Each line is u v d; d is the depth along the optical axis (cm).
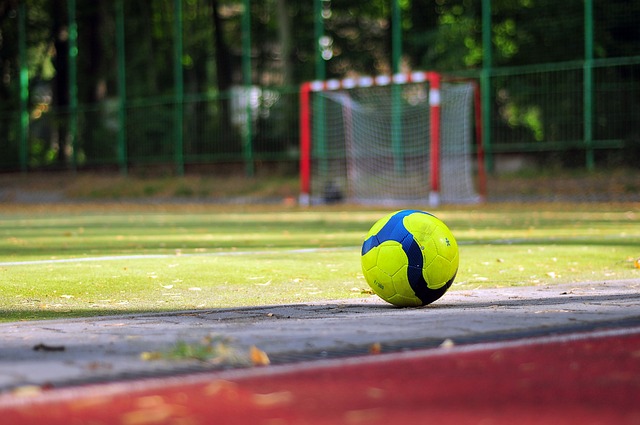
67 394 560
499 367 631
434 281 989
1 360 668
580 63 4625
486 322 832
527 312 902
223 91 6359
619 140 4544
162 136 5828
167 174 5828
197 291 1216
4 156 6381
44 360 665
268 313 956
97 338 768
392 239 1000
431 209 4053
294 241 2156
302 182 4731
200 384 584
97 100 6600
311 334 770
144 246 2020
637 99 4488
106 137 6066
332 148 5172
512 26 4994
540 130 4750
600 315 875
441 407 524
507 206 4153
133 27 6444
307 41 5725
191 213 4047
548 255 1697
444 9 5438
